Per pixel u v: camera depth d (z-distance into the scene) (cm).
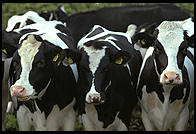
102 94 1055
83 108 1155
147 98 1173
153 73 1140
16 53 1056
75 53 1077
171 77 1025
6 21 1888
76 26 1773
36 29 1263
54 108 1153
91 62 1077
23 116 1207
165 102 1147
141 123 1401
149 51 1198
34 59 1043
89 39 1202
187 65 1188
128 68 1201
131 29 1425
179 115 1179
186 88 1155
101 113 1152
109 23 1783
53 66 1099
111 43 1148
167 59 1058
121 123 1188
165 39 1078
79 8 2169
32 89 1033
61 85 1139
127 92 1188
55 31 1246
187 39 1102
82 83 1095
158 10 1738
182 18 1708
